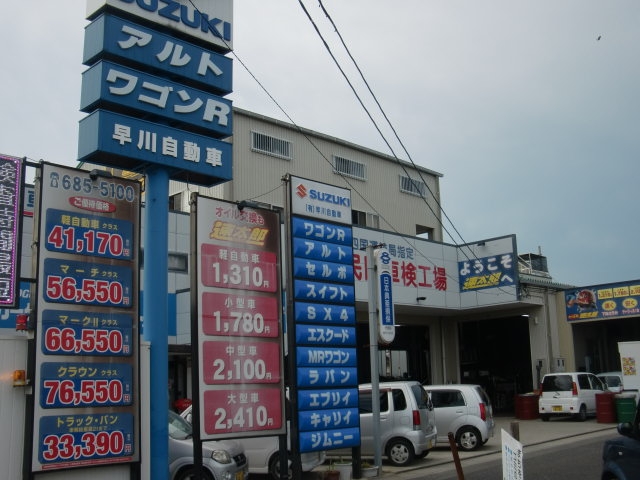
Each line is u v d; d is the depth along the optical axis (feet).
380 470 41.83
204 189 74.38
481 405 53.16
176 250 61.67
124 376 28.35
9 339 26.20
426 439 46.91
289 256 37.11
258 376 32.14
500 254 77.36
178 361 60.34
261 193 77.10
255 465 40.63
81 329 27.45
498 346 103.81
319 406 36.29
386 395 47.39
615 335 103.40
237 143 76.33
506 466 22.52
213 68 34.68
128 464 28.09
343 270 39.52
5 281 25.96
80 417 26.96
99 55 31.12
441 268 78.07
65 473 26.61
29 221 50.29
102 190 29.07
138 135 30.99
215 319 31.17
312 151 84.79
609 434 60.75
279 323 33.45
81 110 31.37
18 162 26.94
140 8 32.53
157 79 32.27
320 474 40.29
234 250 32.53
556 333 87.35
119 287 28.76
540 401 76.89
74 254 27.81
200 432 29.76
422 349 89.56
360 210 89.71
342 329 38.55
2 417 25.67
